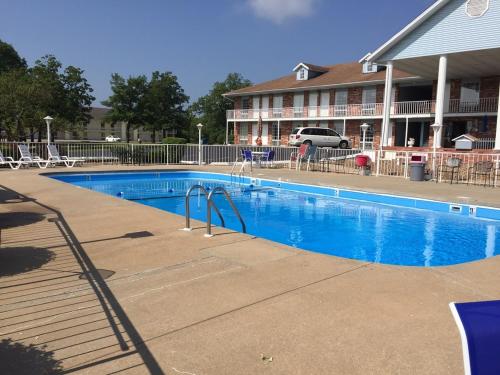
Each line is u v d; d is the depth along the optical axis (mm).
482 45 18250
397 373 2645
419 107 29641
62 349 2951
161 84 56469
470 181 15117
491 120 26031
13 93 26125
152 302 3787
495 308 1647
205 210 11789
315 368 2703
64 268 4742
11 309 3627
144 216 7859
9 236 6219
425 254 7391
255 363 2766
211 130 66500
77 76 38844
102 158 22172
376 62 21359
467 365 1514
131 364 2760
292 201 13039
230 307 3672
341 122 35125
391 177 16797
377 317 3465
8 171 16891
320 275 4523
